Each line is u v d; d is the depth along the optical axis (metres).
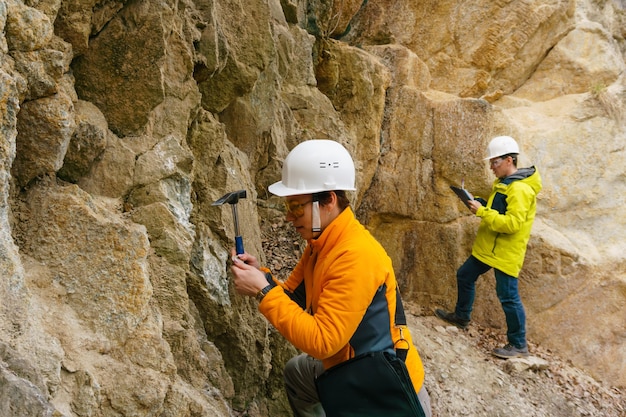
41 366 1.87
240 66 3.81
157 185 2.79
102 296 2.27
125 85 2.82
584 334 5.55
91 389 2.01
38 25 2.28
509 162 4.79
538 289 5.63
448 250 5.57
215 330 3.18
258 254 3.73
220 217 3.29
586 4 6.98
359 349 2.07
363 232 2.16
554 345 5.57
